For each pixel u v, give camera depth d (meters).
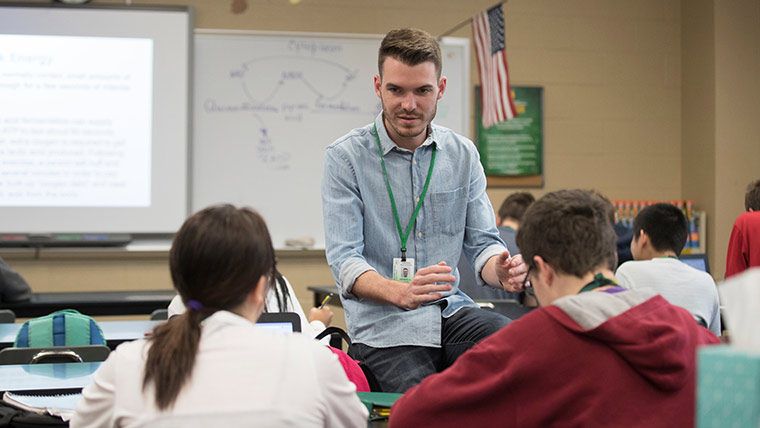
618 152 5.75
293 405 1.18
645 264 2.71
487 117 4.53
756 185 3.87
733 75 5.55
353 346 2.14
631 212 5.69
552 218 1.34
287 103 5.14
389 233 2.13
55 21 4.82
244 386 1.18
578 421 1.22
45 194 4.81
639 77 5.78
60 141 4.83
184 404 1.16
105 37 4.86
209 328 1.22
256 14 5.18
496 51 4.34
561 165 5.67
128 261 4.92
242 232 1.23
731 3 5.53
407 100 1.99
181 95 4.93
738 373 0.72
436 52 2.01
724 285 0.77
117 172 4.88
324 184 2.15
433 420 1.31
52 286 4.84
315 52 5.17
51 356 2.11
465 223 2.21
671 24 5.82
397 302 1.88
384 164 2.12
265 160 5.11
